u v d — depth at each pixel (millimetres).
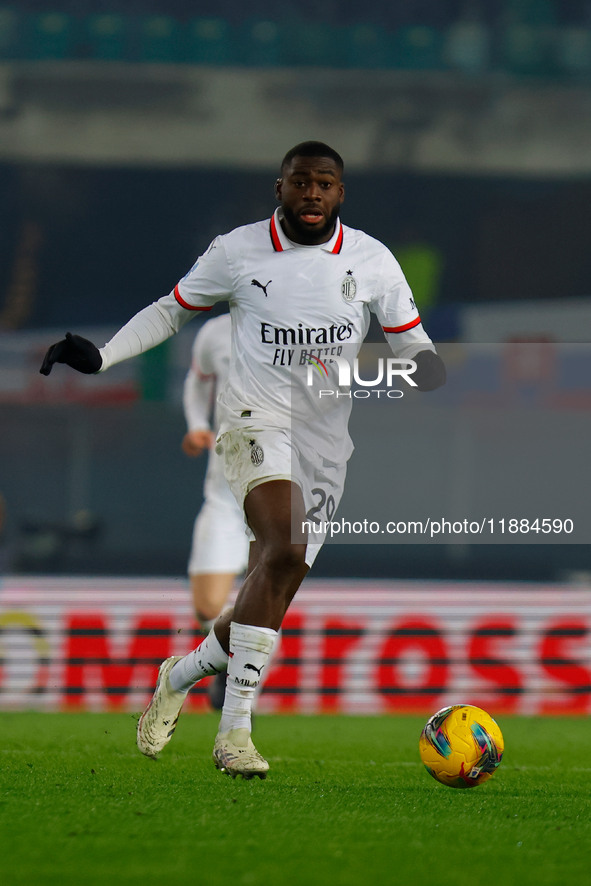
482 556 76875
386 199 91188
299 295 15141
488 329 71375
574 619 32000
